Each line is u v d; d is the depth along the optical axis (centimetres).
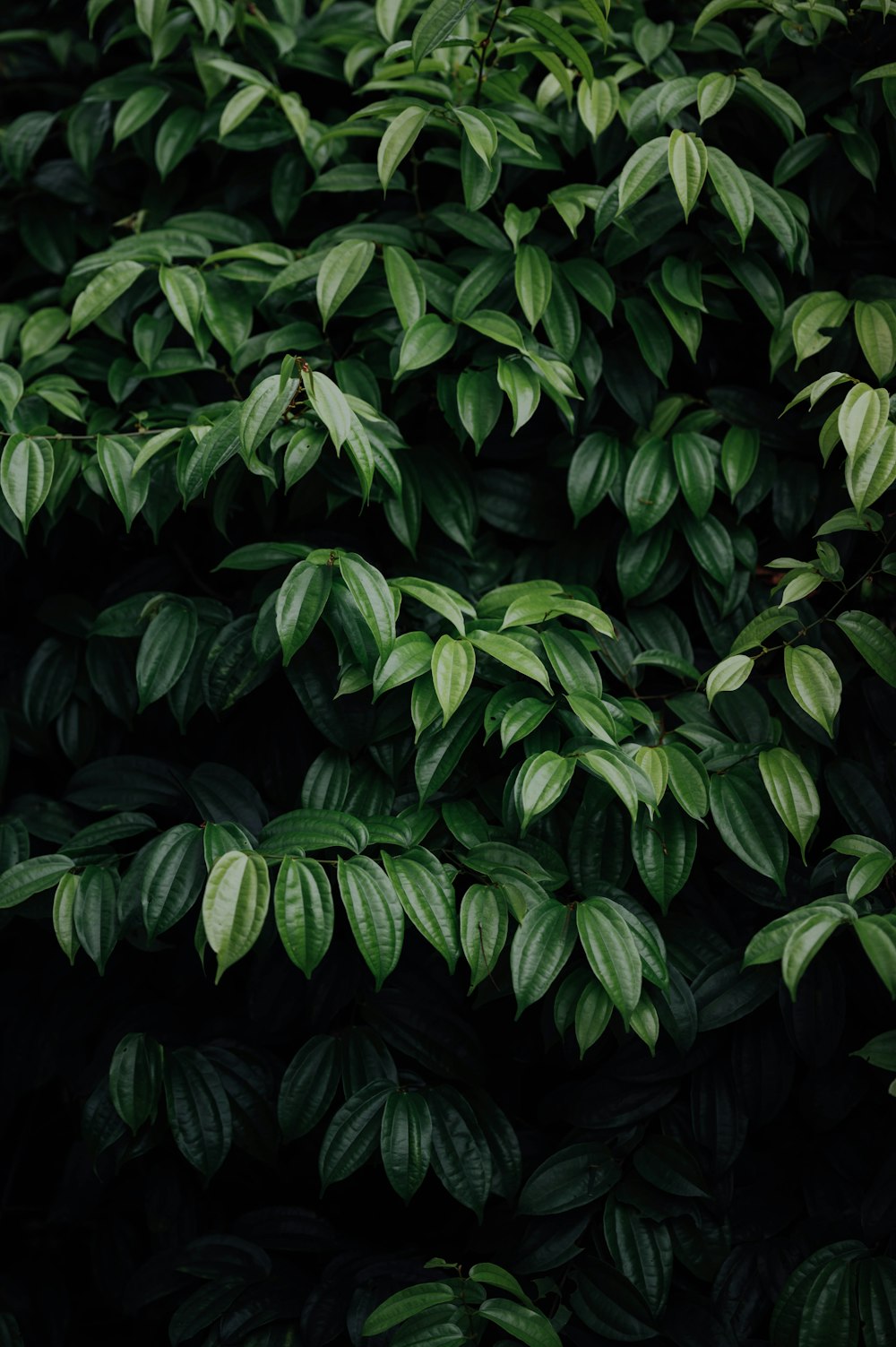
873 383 220
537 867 207
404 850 209
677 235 220
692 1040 207
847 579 220
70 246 238
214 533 227
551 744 207
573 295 217
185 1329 210
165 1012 219
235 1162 221
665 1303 208
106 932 204
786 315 218
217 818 210
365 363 218
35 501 209
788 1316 206
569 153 223
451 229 225
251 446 202
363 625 206
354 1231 221
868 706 215
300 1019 215
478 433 212
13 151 235
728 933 213
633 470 216
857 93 221
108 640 221
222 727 223
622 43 226
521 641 209
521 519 221
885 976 196
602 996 206
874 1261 206
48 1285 227
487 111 216
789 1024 207
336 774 212
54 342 225
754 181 216
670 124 221
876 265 225
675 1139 212
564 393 213
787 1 217
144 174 239
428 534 222
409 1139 207
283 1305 212
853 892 200
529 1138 216
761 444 221
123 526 228
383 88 220
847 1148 213
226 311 220
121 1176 226
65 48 246
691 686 218
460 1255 215
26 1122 235
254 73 226
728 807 207
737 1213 213
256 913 198
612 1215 211
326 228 232
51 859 208
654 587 219
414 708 204
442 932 202
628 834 209
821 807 218
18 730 225
